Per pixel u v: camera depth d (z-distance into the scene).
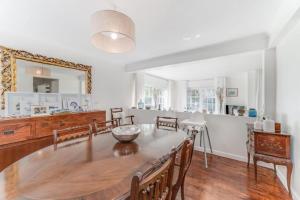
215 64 4.32
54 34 2.59
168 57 3.85
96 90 3.90
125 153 1.29
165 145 1.52
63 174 0.93
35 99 2.75
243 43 2.76
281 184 2.11
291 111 1.95
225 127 3.05
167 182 0.93
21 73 2.58
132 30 1.42
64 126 2.76
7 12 1.90
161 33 2.53
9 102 2.45
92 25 1.33
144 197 0.67
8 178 0.88
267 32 2.46
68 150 1.37
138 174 0.64
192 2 1.70
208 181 2.19
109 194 0.74
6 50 2.42
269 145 2.03
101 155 1.25
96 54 3.76
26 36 2.64
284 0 1.65
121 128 1.90
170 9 1.84
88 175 0.92
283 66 2.22
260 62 4.07
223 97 6.46
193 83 7.61
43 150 1.36
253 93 5.63
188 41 2.87
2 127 2.05
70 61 3.34
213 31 2.45
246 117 2.84
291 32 1.95
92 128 2.06
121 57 4.03
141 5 1.75
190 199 1.80
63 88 3.18
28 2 1.70
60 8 1.82
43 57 2.86
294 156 1.86
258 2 1.69
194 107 7.59
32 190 0.76
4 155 2.04
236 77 6.34
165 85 7.42
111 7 1.79
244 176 2.32
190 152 1.45
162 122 2.68
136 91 5.09
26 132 2.28
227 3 1.71
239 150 2.90
